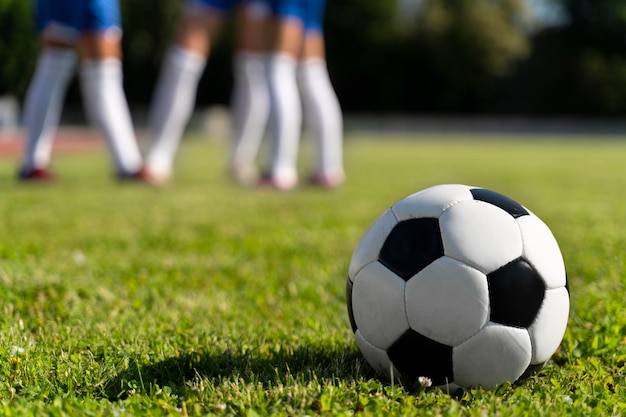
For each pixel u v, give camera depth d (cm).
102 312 326
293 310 333
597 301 339
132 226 620
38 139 995
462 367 214
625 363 249
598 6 4888
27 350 255
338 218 686
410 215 225
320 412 203
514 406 204
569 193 984
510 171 1493
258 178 1070
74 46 966
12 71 3117
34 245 491
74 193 888
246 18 941
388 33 4916
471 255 210
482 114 5119
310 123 1020
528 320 214
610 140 4175
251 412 198
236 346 270
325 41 4947
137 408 205
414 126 4403
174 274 414
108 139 1013
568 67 4934
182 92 966
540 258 218
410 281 215
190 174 1298
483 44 4803
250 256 484
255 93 1009
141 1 4441
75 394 222
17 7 3050
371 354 233
